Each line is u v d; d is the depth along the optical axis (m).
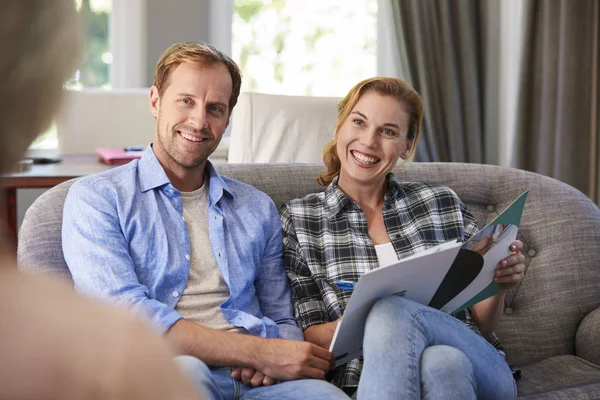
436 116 4.93
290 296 2.05
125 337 0.29
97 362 0.28
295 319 2.02
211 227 1.95
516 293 2.26
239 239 1.98
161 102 1.97
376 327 1.66
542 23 4.85
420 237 2.14
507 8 5.09
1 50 0.30
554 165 4.86
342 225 2.11
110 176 1.93
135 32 4.79
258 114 2.96
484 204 2.42
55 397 0.27
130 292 1.77
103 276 1.78
